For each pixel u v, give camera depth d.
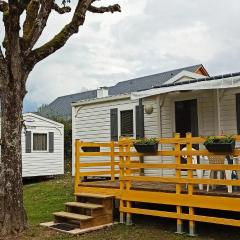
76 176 8.49
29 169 17.52
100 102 12.48
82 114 13.14
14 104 7.10
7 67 7.03
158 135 10.28
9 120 7.09
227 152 6.23
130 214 7.58
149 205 8.74
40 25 7.26
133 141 7.51
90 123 12.84
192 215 6.57
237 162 7.04
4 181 7.06
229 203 6.14
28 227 7.31
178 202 6.78
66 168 22.16
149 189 7.23
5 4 7.20
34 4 7.64
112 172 9.16
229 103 8.79
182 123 9.77
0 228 6.99
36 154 17.83
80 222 7.23
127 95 11.52
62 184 14.96
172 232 6.86
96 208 7.44
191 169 6.63
